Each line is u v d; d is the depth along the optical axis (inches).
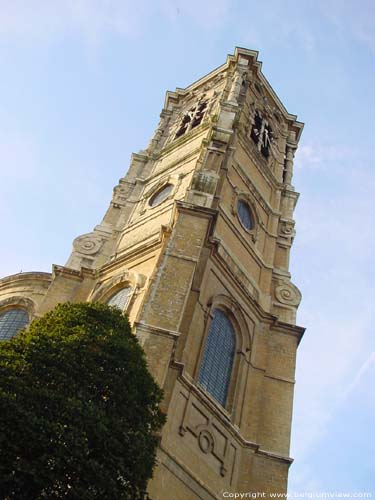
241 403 1009.5
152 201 1402.6
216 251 1106.1
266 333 1160.2
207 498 825.5
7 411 529.0
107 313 739.4
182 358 917.2
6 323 1213.1
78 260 1264.8
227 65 1978.3
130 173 1596.9
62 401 563.5
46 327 681.0
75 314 713.6
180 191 1307.8
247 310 1152.2
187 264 977.5
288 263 1389.0
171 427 832.9
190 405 892.0
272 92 1993.1
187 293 928.9
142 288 1042.1
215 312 1079.6
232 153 1434.5
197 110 1824.6
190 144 1550.2
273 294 1283.2
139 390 650.8
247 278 1230.3
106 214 1424.7
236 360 1064.2
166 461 786.2
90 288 1186.0
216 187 1230.9
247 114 1743.4
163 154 1640.0
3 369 579.5
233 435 944.9
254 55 1957.4
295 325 1186.6
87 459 534.6
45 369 600.1
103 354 644.7
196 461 849.5
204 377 976.3
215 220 1108.5
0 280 1320.1
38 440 521.7
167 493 765.3
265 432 1000.9
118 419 595.2
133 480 567.2
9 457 504.4
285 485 924.0
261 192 1518.2
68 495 506.0
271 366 1111.0
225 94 1761.8
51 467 511.8
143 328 855.7
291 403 1055.6
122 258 1176.8
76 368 616.7
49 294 1177.4
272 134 1859.0
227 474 895.7
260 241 1379.2
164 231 1096.2
